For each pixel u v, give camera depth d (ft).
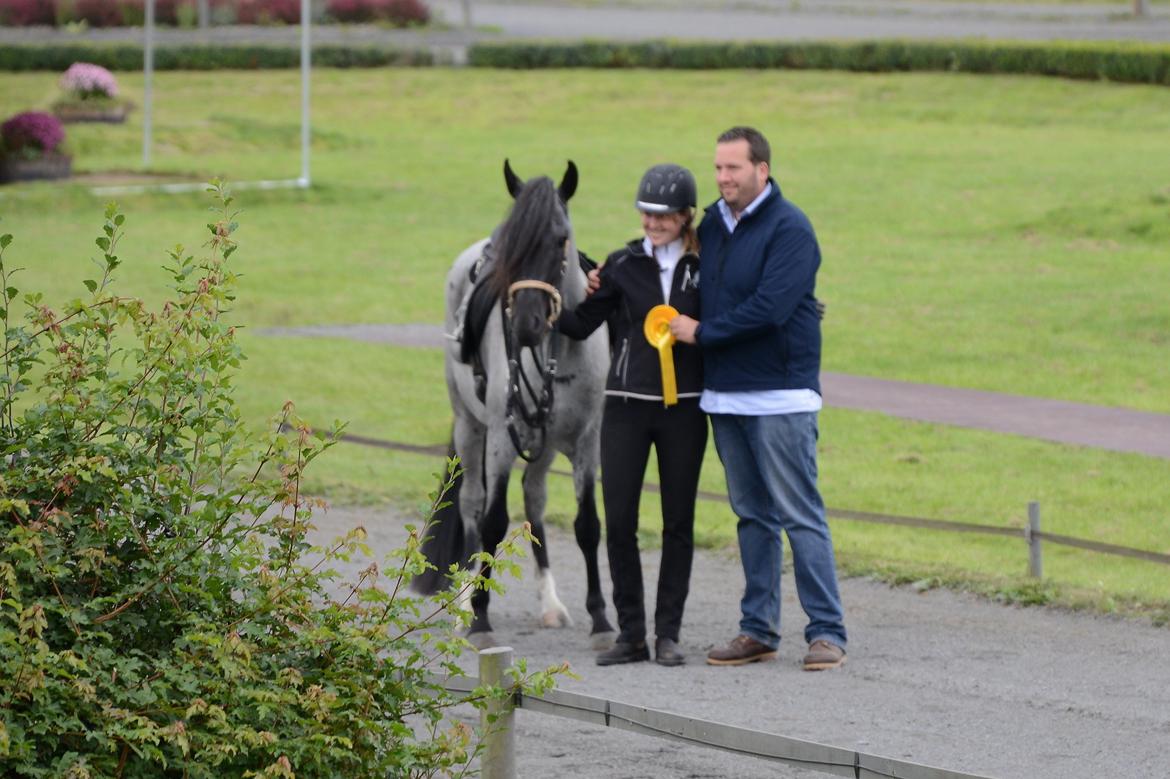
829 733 26.43
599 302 31.22
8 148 126.93
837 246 97.45
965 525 38.65
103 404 18.90
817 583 30.81
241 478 19.58
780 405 30.17
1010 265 89.71
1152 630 33.73
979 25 196.34
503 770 20.26
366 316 84.07
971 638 33.35
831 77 167.94
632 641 31.35
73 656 16.80
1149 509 46.01
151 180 128.06
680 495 31.04
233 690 17.65
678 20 217.15
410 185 126.52
